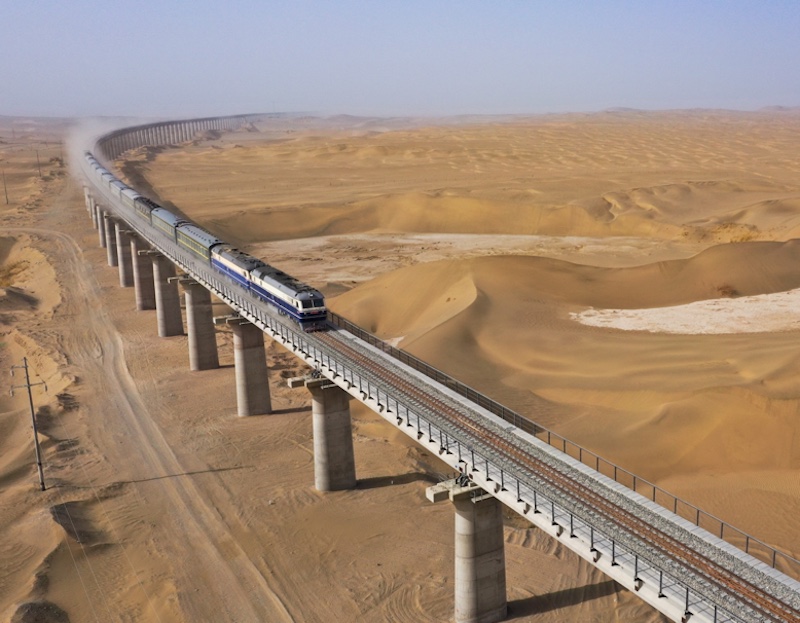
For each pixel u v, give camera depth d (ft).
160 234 297.12
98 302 342.44
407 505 161.38
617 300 304.09
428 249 471.21
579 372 226.38
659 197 559.79
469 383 222.28
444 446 115.55
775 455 167.32
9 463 186.09
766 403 176.65
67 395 231.50
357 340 168.14
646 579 82.69
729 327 261.03
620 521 94.43
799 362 202.08
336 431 166.20
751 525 146.00
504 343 252.42
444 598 129.49
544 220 520.83
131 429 206.08
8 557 144.87
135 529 154.92
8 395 246.68
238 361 210.18
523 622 120.67
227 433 201.77
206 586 135.95
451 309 283.79
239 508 162.30
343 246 488.85
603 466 172.96
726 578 82.74
